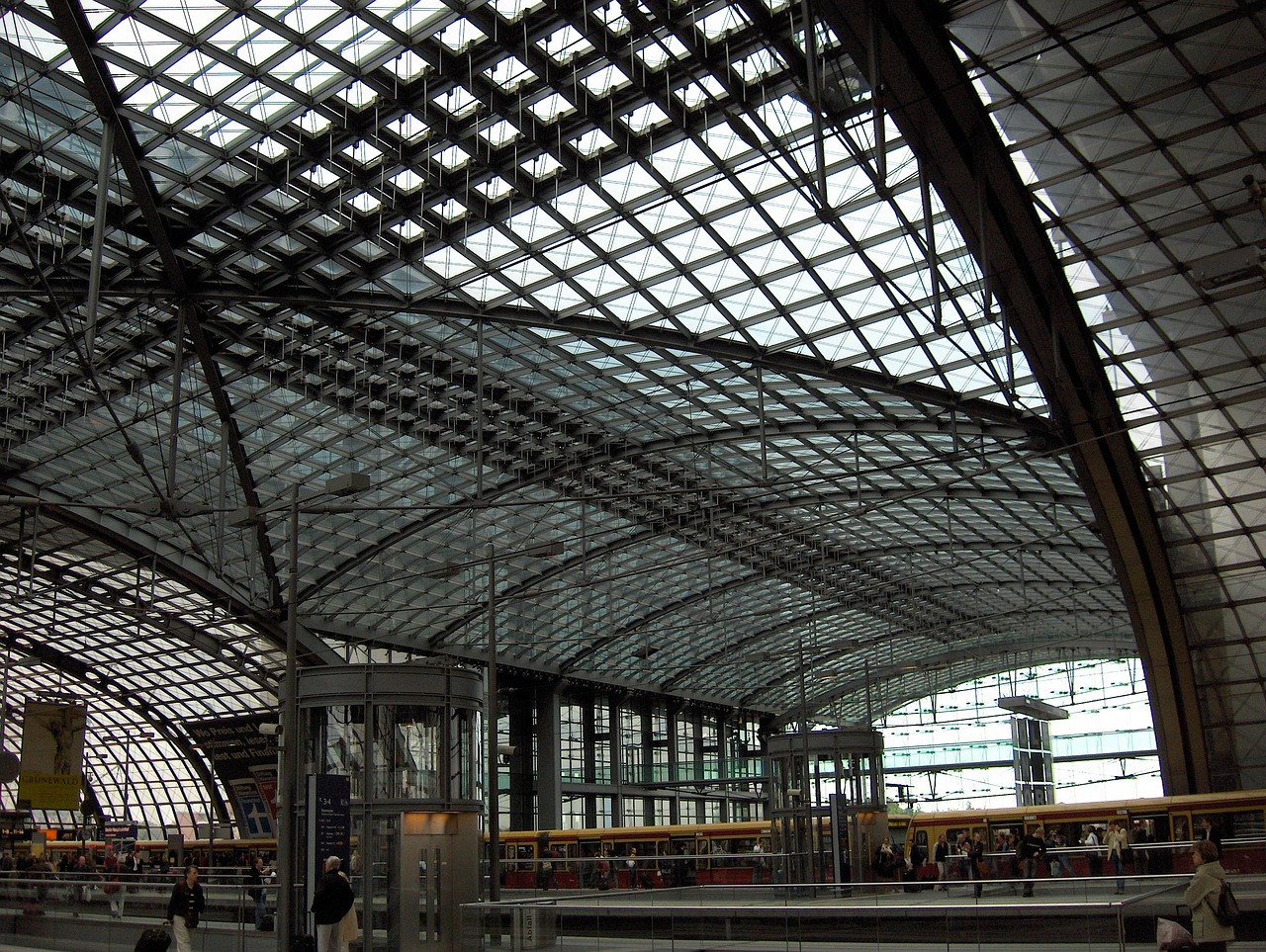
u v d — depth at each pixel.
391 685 23.45
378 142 28.81
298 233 33.06
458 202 31.34
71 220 31.89
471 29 26.05
